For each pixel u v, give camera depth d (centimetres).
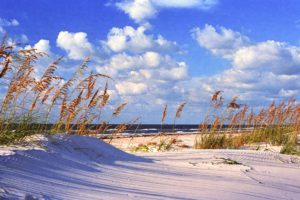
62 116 709
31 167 426
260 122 1454
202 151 907
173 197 426
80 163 538
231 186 544
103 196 382
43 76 658
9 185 340
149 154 858
